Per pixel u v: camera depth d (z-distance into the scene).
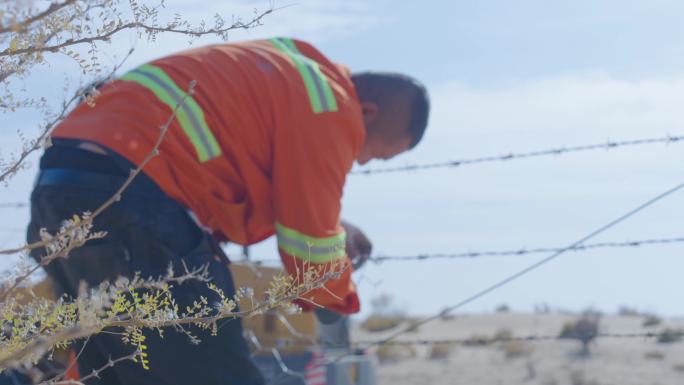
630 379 21.62
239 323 3.93
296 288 3.06
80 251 3.75
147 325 2.77
